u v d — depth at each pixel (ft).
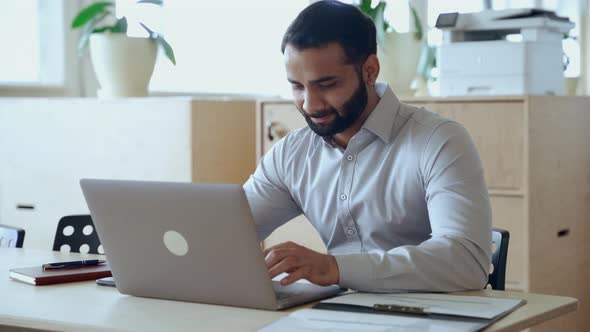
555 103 10.43
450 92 11.11
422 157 6.15
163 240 5.28
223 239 5.04
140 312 5.12
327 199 6.70
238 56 15.74
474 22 11.06
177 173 11.23
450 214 5.82
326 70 5.92
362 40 6.05
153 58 12.14
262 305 5.11
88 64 13.76
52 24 13.37
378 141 6.41
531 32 10.78
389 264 5.44
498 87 10.74
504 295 5.44
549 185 10.37
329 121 6.14
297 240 11.23
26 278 6.09
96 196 5.47
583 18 14.94
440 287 5.49
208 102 11.27
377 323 4.58
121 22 11.97
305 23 5.94
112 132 11.67
